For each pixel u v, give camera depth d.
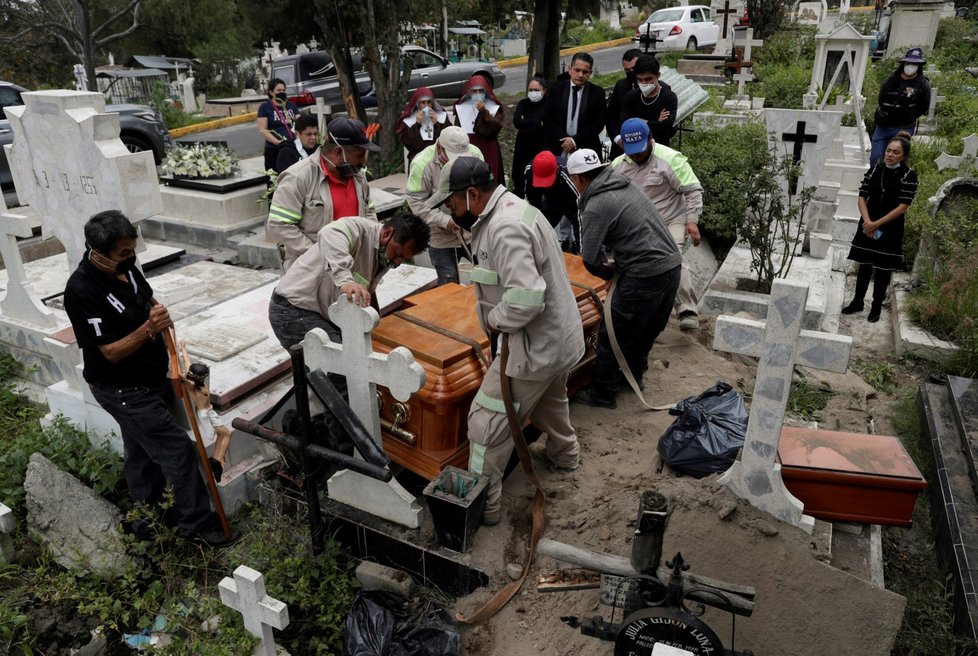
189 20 27.06
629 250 4.14
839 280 7.11
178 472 3.71
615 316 4.35
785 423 4.48
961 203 6.93
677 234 5.38
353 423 3.21
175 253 7.46
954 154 10.16
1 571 3.77
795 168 5.97
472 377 3.48
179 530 3.90
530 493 3.73
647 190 5.41
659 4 37.00
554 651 2.99
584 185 4.17
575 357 3.28
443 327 3.74
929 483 4.32
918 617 3.37
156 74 23.55
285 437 3.46
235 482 4.09
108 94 22.52
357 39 11.57
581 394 4.71
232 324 5.22
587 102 6.77
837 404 4.83
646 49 9.03
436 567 3.39
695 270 7.09
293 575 3.48
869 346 6.04
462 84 17.27
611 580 2.62
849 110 12.80
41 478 4.11
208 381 4.10
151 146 10.43
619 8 20.84
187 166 8.13
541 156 4.23
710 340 5.70
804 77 15.58
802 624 2.89
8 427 4.86
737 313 6.10
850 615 2.88
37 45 19.05
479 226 3.15
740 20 21.11
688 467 3.60
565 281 3.24
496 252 3.03
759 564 3.05
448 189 3.06
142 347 3.53
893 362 5.77
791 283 2.86
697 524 3.18
